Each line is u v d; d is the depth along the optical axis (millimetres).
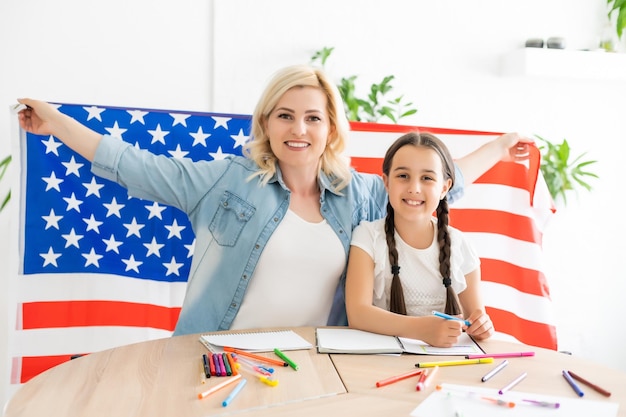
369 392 1062
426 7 2900
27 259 1929
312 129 1581
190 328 1638
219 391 1054
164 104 2711
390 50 2883
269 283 1589
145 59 2682
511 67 2910
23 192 1920
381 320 1402
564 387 1104
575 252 3123
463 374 1163
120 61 2662
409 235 1567
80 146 1600
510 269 2084
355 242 1580
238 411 975
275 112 1595
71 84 2627
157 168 1618
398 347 1293
